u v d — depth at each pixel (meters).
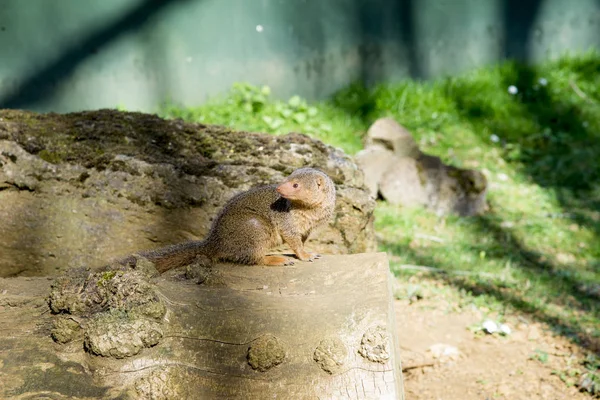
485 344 7.31
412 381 6.76
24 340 3.76
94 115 6.43
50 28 11.83
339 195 6.03
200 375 3.63
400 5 13.52
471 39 14.13
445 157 12.20
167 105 12.60
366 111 13.08
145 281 3.93
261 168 6.09
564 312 8.05
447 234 10.08
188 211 5.94
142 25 12.24
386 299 3.97
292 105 12.54
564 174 11.96
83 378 3.58
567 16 14.49
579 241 10.09
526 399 6.39
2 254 5.85
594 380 6.53
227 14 12.66
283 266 4.75
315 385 3.58
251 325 3.83
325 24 13.23
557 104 13.70
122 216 5.90
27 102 11.96
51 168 5.87
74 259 5.88
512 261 9.35
